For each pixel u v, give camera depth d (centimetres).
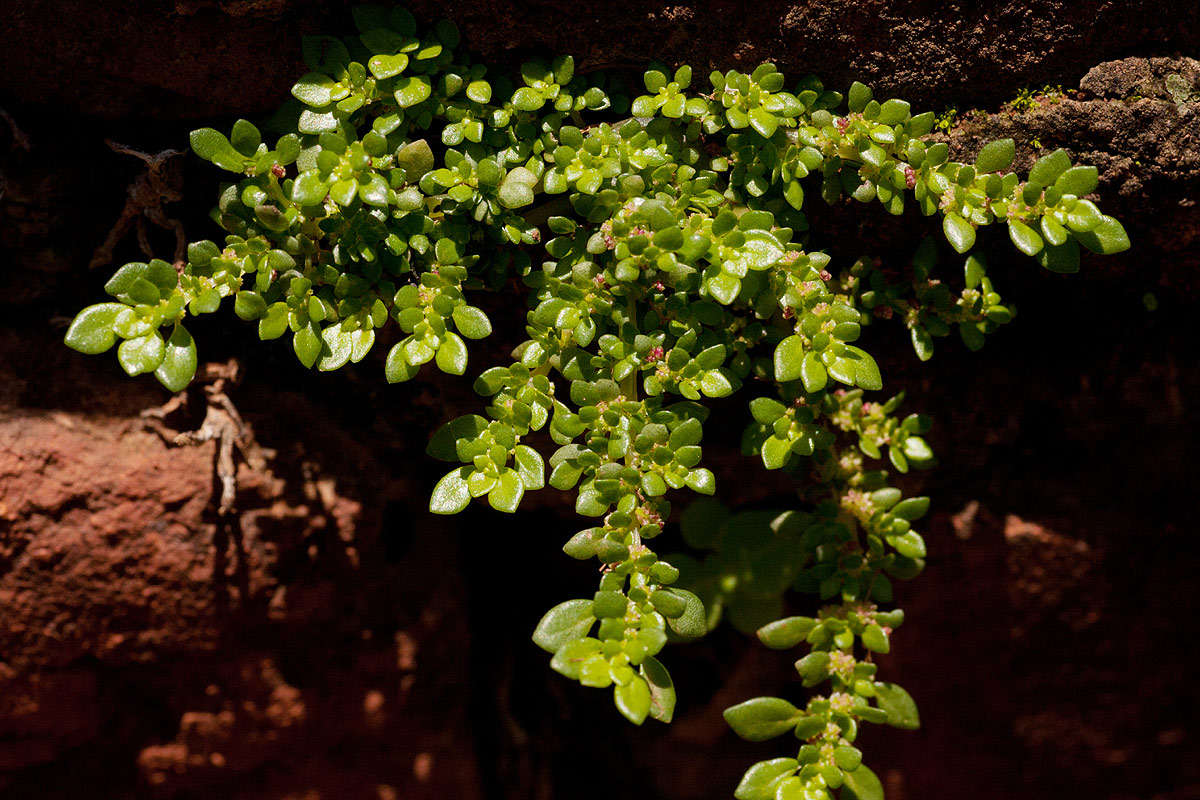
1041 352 198
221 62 159
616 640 134
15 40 154
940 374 199
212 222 178
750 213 147
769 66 152
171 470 183
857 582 166
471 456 143
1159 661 230
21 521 175
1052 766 242
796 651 252
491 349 191
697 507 220
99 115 169
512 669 250
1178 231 168
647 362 148
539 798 251
